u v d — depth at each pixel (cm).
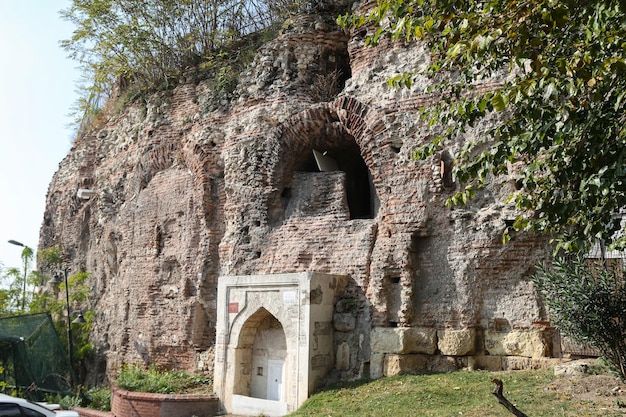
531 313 1116
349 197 1520
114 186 2117
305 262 1393
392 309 1245
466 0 716
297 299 1241
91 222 2317
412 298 1217
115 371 1870
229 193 1576
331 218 1398
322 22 1594
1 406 992
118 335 1906
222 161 1644
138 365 1745
